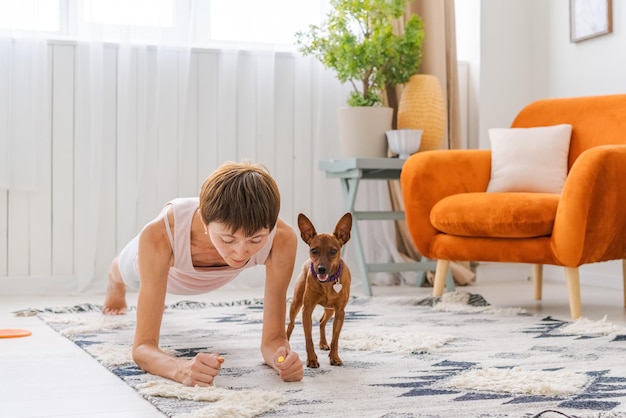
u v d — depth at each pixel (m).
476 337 2.66
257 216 1.70
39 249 4.25
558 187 3.75
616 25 4.47
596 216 3.10
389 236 4.79
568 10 4.84
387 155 4.52
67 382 1.97
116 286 3.15
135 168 4.35
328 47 4.39
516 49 5.14
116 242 4.34
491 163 3.88
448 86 4.92
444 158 3.75
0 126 4.11
